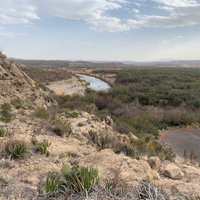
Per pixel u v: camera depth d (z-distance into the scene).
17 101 18.12
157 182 5.38
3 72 22.47
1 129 8.48
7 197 4.10
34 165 6.08
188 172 7.04
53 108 20.17
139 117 28.06
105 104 34.00
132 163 6.43
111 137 10.38
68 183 4.29
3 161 6.07
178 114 30.31
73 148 8.55
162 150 12.50
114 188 4.36
